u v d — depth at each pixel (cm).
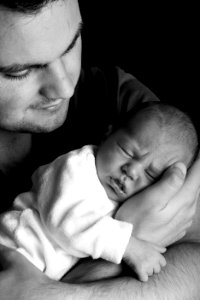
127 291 124
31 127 146
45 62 127
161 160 136
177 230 135
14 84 133
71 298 121
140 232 131
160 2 296
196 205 146
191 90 280
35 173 145
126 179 136
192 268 131
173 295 125
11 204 155
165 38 296
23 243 134
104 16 306
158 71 290
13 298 122
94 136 164
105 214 135
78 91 166
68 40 128
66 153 150
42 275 128
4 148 154
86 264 135
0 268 134
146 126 139
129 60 297
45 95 137
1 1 116
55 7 120
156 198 129
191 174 135
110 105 165
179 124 140
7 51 124
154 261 127
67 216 129
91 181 137
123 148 138
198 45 290
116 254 126
